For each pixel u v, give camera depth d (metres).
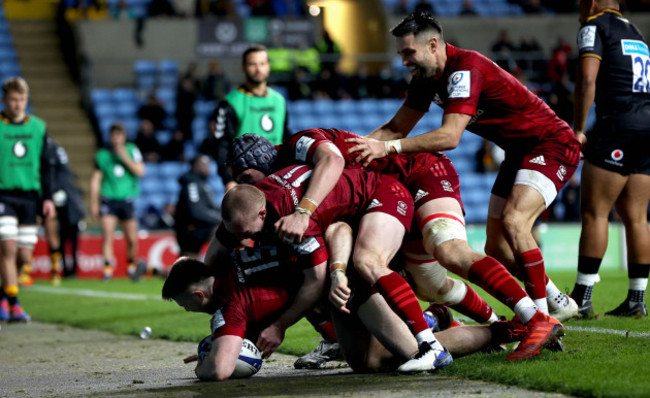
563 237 47.53
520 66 61.78
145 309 28.05
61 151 42.97
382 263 13.38
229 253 14.32
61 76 66.25
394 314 13.30
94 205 43.09
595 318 18.98
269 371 14.77
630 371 11.82
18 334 23.64
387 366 13.88
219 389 12.66
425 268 15.03
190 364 16.20
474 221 55.50
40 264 47.59
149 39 64.12
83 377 15.05
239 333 13.55
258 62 23.88
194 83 59.91
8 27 68.94
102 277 47.81
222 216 13.48
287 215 13.52
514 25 66.06
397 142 14.68
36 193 26.86
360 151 14.53
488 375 12.27
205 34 64.31
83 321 25.72
